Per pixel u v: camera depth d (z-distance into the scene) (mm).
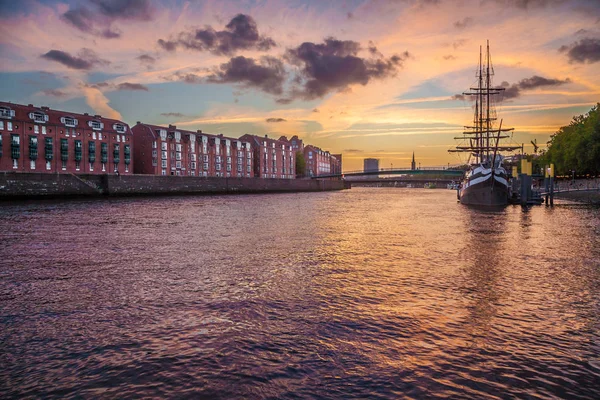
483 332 7266
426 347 6598
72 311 8562
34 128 77625
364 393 5188
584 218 34562
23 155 75938
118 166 95188
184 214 38312
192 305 8914
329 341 6836
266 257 15023
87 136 87812
